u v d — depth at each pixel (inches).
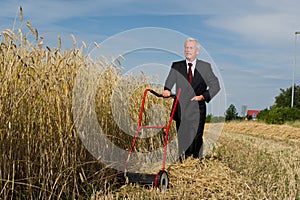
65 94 201.6
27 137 178.5
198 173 264.4
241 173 278.8
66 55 209.8
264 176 268.4
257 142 534.6
